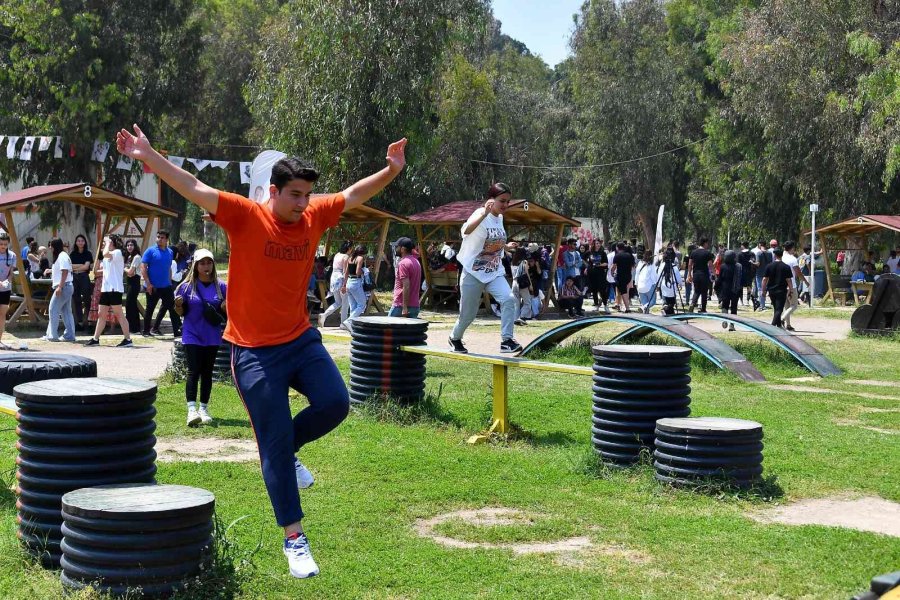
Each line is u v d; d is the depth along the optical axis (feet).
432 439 30.40
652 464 25.73
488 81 141.08
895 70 97.86
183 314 32.35
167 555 15.24
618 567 17.99
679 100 173.58
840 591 16.71
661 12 184.65
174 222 168.14
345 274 65.21
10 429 30.40
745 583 17.06
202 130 179.01
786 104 113.09
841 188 112.27
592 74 178.29
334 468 25.94
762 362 50.19
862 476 25.75
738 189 135.85
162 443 29.78
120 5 132.98
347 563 17.94
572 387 42.50
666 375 26.30
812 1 111.45
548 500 23.02
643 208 176.96
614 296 104.99
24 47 128.57
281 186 14.99
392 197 106.22
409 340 34.22
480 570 17.66
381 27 95.45
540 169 172.04
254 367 15.28
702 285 84.53
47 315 70.79
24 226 137.39
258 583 16.48
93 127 125.39
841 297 102.73
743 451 23.70
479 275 31.48
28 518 17.25
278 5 182.80
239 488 23.71
